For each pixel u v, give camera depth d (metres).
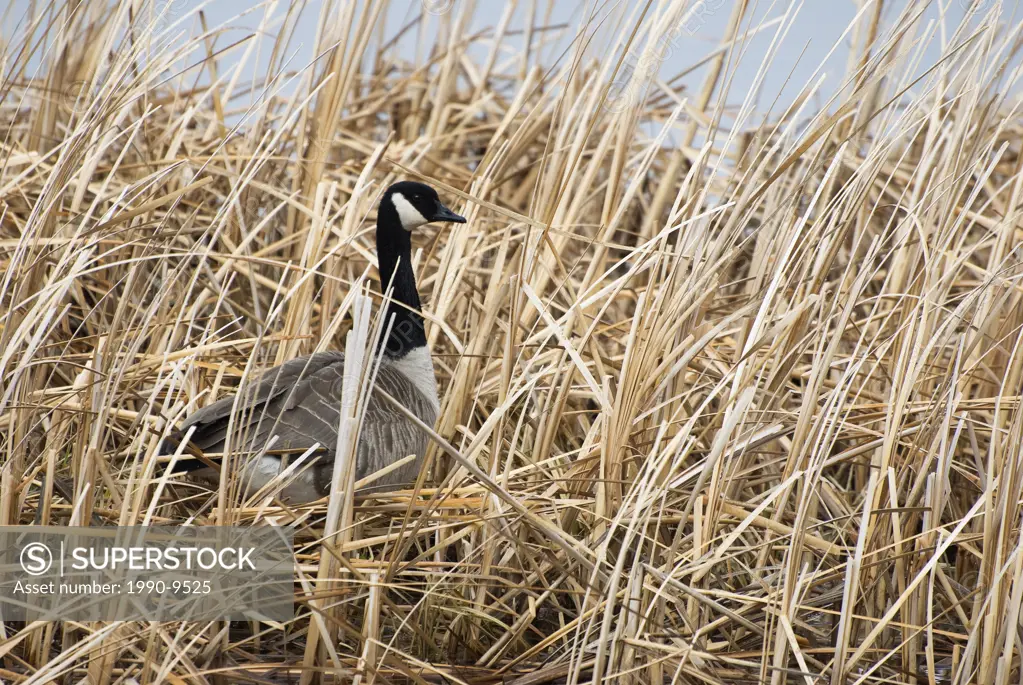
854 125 9.95
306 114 13.35
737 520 9.45
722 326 9.09
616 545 9.68
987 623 7.74
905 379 8.69
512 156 13.26
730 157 16.83
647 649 8.20
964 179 9.13
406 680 8.48
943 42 10.59
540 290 11.90
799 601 8.83
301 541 10.11
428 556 10.27
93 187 12.45
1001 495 8.18
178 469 9.36
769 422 9.84
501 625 9.45
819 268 9.09
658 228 15.26
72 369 11.34
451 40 16.70
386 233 11.97
